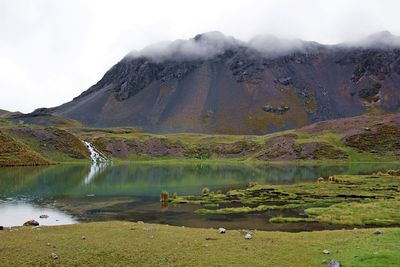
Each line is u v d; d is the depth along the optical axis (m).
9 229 43.38
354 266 25.91
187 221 53.97
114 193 90.19
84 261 28.98
